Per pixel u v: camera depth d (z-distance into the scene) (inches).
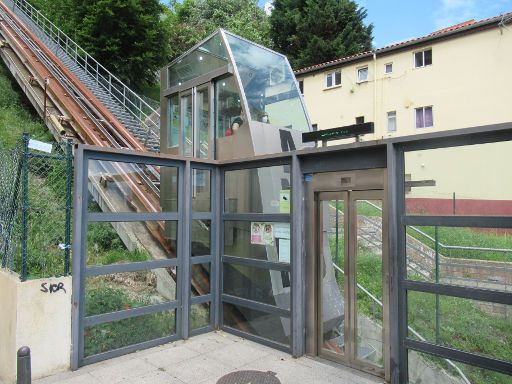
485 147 146.8
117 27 839.1
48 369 167.5
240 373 174.1
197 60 278.2
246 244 222.5
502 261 157.4
